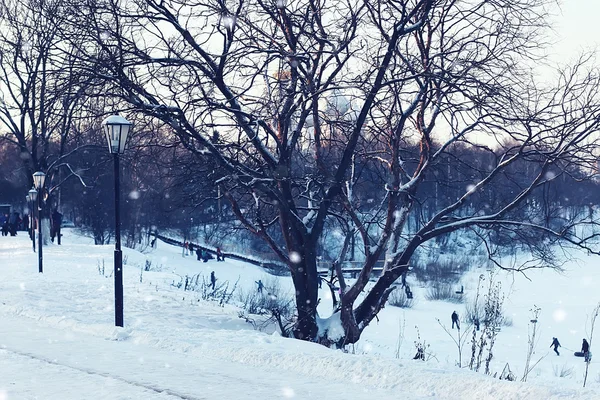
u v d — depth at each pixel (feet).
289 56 47.62
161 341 35.81
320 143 53.21
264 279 165.48
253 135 51.21
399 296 158.61
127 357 32.40
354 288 51.98
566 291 188.44
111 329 39.19
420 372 27.30
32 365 30.32
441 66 50.06
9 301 56.44
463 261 177.99
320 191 55.93
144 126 50.29
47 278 78.84
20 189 279.90
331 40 49.29
